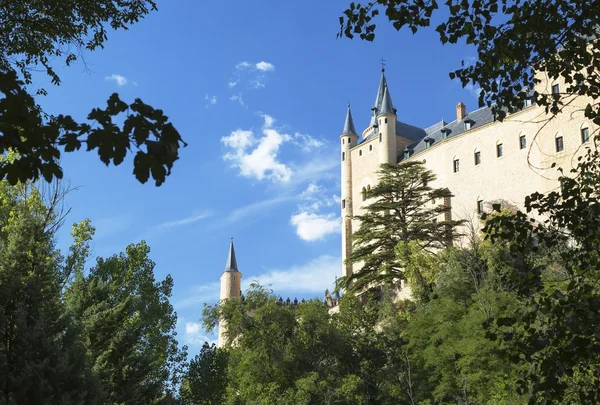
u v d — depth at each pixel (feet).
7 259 88.33
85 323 104.42
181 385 143.95
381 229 215.72
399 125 315.37
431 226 204.13
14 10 50.03
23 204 108.37
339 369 167.02
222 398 148.56
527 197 31.78
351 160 322.14
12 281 84.48
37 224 95.14
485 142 252.21
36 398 77.36
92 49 54.54
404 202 211.20
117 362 106.01
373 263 206.90
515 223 31.30
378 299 220.43
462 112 284.20
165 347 138.31
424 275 186.91
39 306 86.17
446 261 182.29
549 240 31.40
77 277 114.62
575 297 28.53
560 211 31.22
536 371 28.76
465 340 124.67
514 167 238.68
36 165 18.07
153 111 17.81
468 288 149.69
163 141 17.78
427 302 181.57
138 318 131.34
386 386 147.64
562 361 27.43
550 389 28.09
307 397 149.18
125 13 54.39
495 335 29.71
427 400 131.95
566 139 214.07
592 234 30.63
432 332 147.33
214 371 142.51
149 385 111.86
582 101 209.15
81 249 128.47
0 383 77.66
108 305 112.47
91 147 17.63
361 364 168.25
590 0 31.07
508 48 32.40
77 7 52.26
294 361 164.04
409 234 206.49
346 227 314.55
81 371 85.51
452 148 266.36
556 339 27.73
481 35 33.63
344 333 176.45
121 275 137.08
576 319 27.22
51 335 86.43
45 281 90.38
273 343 170.50
